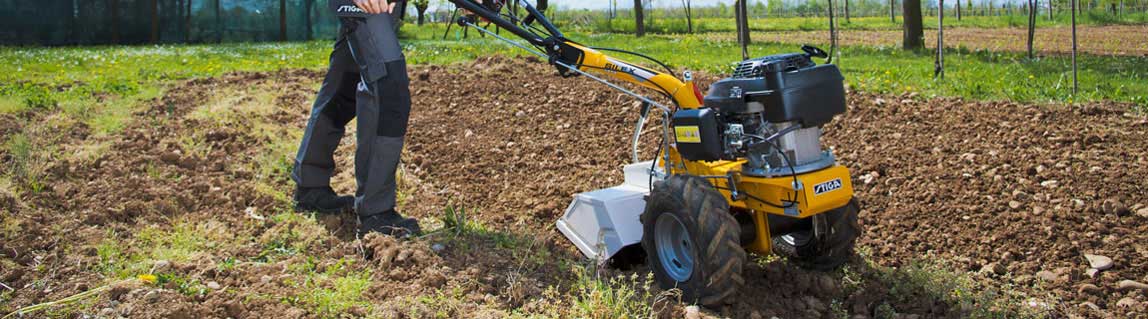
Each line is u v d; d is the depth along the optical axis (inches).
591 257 163.5
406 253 160.4
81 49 798.5
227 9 1048.2
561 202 215.0
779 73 131.0
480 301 144.1
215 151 249.9
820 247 158.6
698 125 136.2
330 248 172.2
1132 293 150.4
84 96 332.8
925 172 227.3
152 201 195.0
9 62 535.2
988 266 164.7
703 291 134.3
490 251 169.9
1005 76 409.1
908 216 195.9
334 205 201.2
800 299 150.1
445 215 193.3
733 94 136.5
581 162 258.5
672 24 1606.8
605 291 140.8
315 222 189.6
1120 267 161.8
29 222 173.5
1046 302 148.0
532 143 282.7
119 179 215.6
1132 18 1585.9
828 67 135.8
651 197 143.5
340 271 156.4
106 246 164.9
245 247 169.6
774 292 153.6
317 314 134.1
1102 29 1168.8
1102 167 219.6
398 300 140.9
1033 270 162.4
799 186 131.5
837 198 135.3
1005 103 298.4
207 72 437.7
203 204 201.2
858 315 144.5
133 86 367.9
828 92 134.0
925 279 152.9
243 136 271.9
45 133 255.8
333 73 190.7
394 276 152.9
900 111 297.7
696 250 132.6
